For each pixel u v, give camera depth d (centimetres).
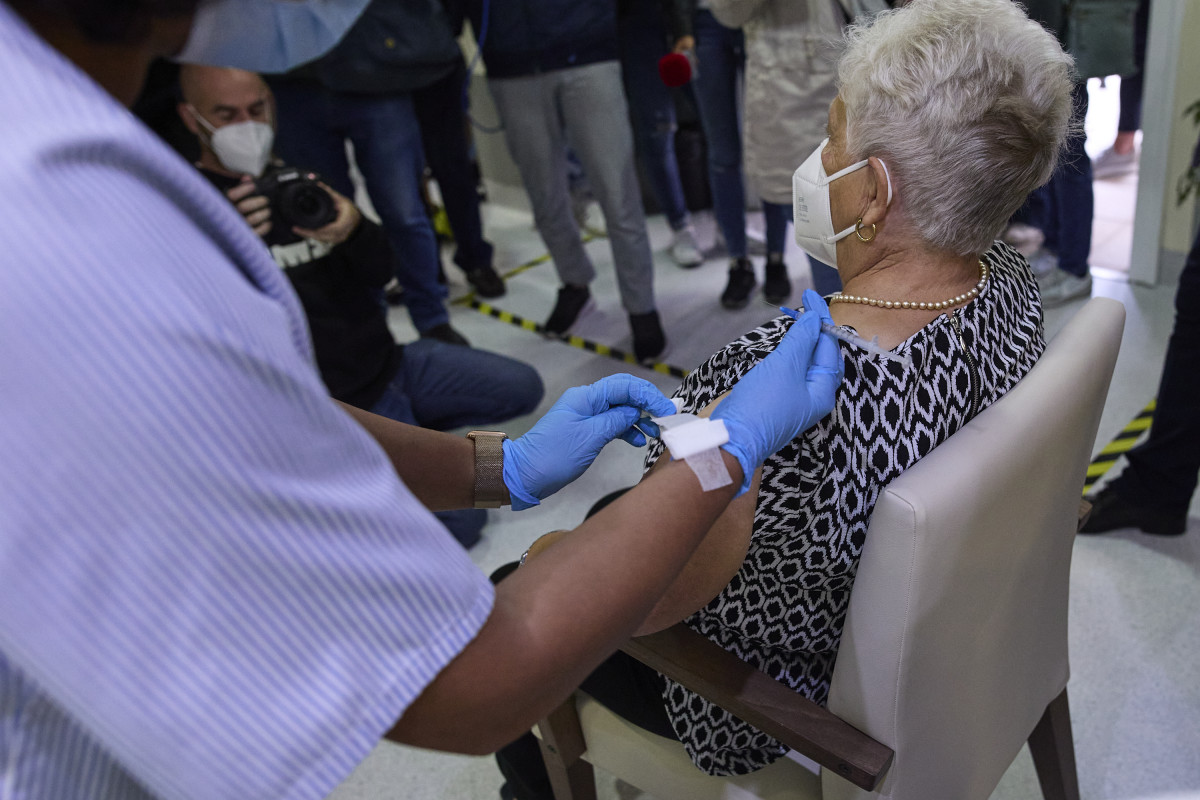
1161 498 171
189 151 170
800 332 72
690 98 320
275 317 43
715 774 98
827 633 86
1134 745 139
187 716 39
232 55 50
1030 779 136
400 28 234
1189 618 159
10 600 36
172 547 37
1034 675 101
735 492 61
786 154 203
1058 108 74
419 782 148
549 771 116
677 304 303
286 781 41
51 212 35
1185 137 238
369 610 43
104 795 48
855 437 74
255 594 39
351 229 176
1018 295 90
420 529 46
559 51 236
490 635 48
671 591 81
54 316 35
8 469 35
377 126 247
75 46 40
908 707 79
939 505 69
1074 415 83
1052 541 91
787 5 188
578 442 82
